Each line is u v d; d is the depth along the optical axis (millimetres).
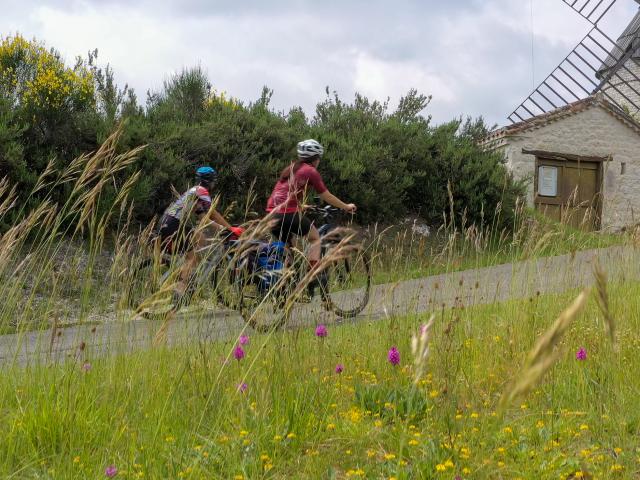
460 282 5570
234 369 4168
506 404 1468
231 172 14148
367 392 3986
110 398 3861
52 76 12750
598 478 2953
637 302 5984
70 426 3518
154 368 3969
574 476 3094
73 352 4398
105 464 3146
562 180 22969
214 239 4426
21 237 4445
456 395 3631
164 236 7418
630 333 5188
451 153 17203
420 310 6695
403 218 16578
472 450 3211
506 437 3467
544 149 22719
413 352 1743
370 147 16328
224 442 3387
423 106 20266
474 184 16844
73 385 3939
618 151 23484
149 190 12734
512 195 16844
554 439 3479
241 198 14180
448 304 6309
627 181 23469
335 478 3072
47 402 3668
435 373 4219
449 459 3023
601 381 4004
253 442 3334
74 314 7812
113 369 4051
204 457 3238
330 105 19641
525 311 5484
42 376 4168
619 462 3133
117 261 4820
